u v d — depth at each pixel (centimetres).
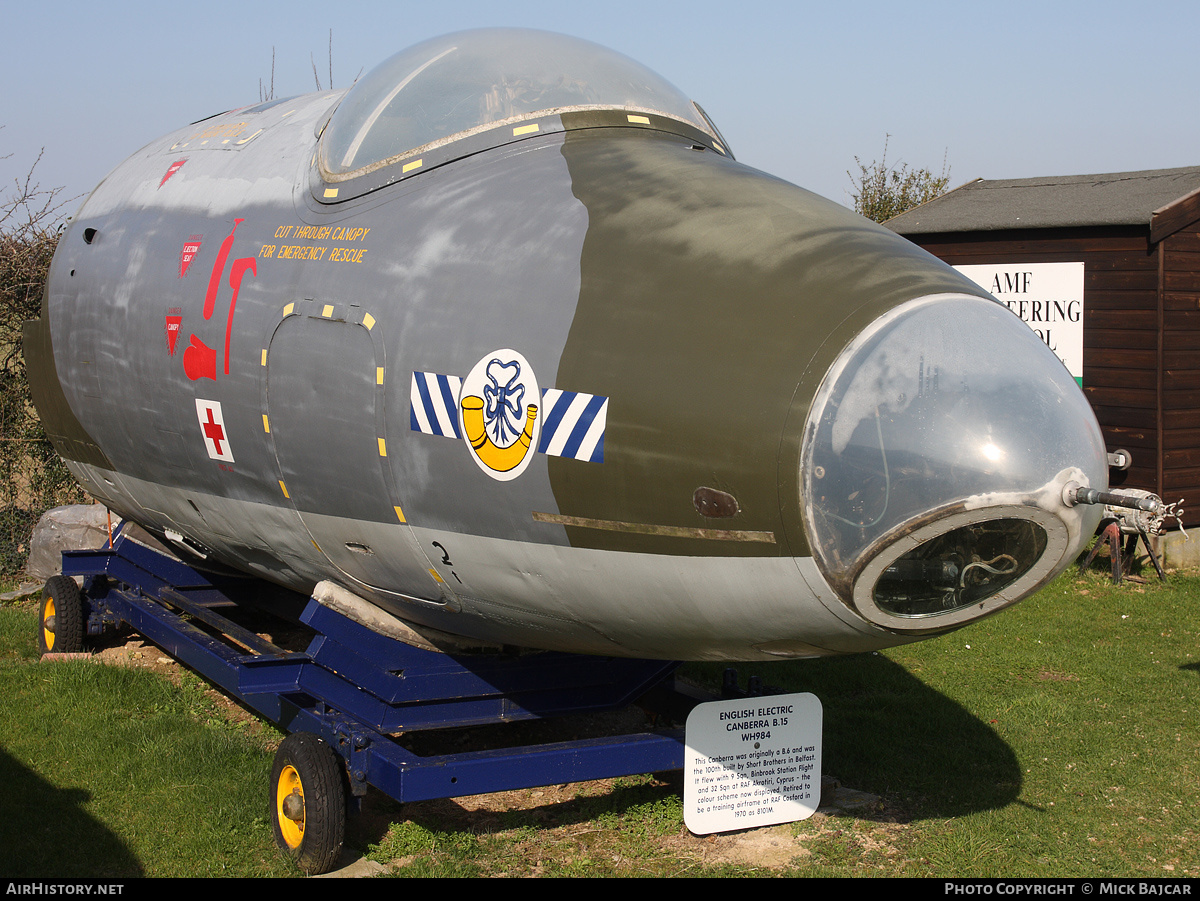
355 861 398
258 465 423
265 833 418
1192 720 561
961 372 279
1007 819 439
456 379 335
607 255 326
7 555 880
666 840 421
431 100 404
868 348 280
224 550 525
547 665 443
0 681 593
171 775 468
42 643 684
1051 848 414
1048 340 985
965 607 293
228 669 473
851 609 287
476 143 387
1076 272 958
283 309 400
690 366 294
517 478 322
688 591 308
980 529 280
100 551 668
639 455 297
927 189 1722
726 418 285
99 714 542
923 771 489
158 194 538
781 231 318
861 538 274
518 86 399
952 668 655
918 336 282
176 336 459
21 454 909
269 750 501
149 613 590
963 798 462
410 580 388
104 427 540
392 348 355
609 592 326
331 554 416
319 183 425
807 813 432
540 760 383
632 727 548
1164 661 671
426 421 343
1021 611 795
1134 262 920
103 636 697
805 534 279
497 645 429
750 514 284
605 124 391
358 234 391
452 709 432
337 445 377
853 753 509
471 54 417
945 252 1052
